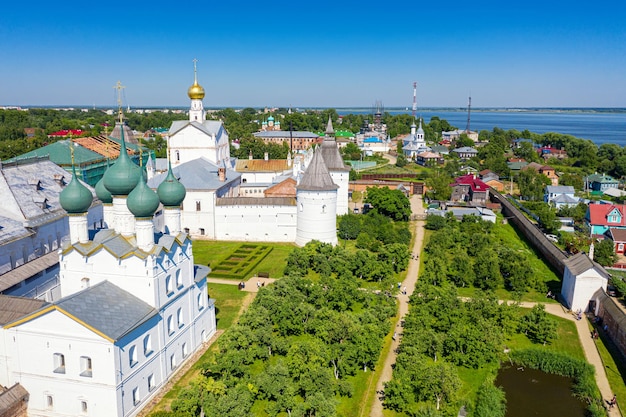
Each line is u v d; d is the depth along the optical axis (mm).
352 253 97250
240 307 79062
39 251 74938
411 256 109125
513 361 67375
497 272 91188
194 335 64500
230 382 51719
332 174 131250
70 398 49250
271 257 104438
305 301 75250
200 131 133375
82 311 48219
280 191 126250
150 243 55281
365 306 77562
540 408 57531
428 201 169500
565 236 119312
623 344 68312
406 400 53062
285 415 52062
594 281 81000
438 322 69438
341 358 59156
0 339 50812
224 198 116312
